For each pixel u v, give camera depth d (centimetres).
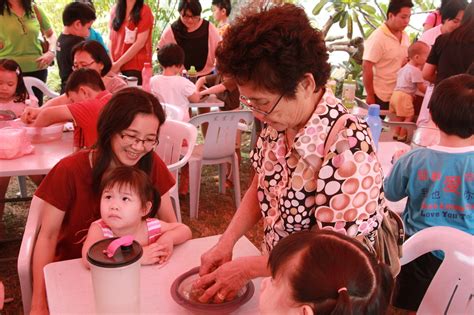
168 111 294
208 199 358
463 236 131
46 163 206
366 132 99
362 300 68
